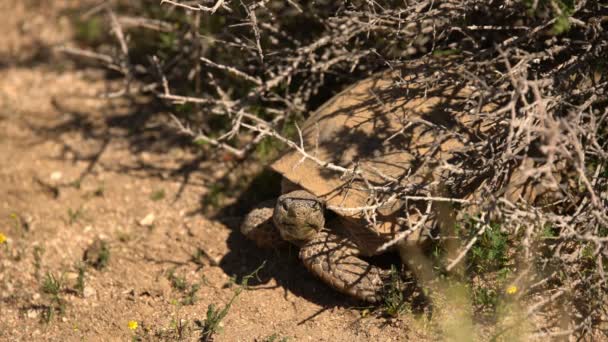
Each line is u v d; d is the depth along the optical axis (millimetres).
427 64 883
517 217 764
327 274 842
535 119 828
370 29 918
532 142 850
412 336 819
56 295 898
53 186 1039
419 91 896
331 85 1038
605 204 813
